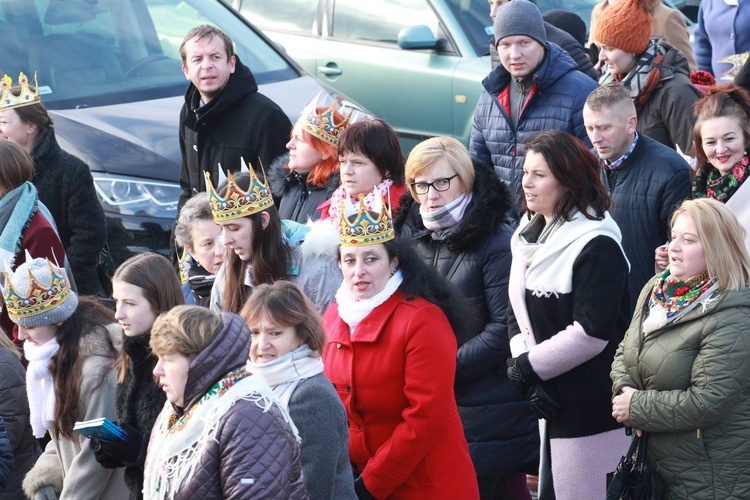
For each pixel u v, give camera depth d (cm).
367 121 1565
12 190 1845
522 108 1962
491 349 1488
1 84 1972
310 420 1182
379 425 1309
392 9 2959
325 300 1437
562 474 1442
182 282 1789
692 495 1263
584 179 1412
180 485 1045
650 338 1298
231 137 2033
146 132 2253
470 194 1500
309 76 2567
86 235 1995
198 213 1620
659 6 2502
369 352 1299
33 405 1473
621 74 2009
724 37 2577
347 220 1299
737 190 1596
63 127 2225
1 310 1809
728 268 1251
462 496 1305
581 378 1421
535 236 1470
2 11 2466
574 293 1407
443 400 1272
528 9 1925
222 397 1053
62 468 1507
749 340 1234
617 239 1420
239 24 2648
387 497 1309
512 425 1513
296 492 1074
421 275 1308
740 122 1598
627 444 1440
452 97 2773
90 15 2519
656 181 1667
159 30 2562
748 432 1239
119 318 1359
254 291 1211
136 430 1336
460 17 2848
